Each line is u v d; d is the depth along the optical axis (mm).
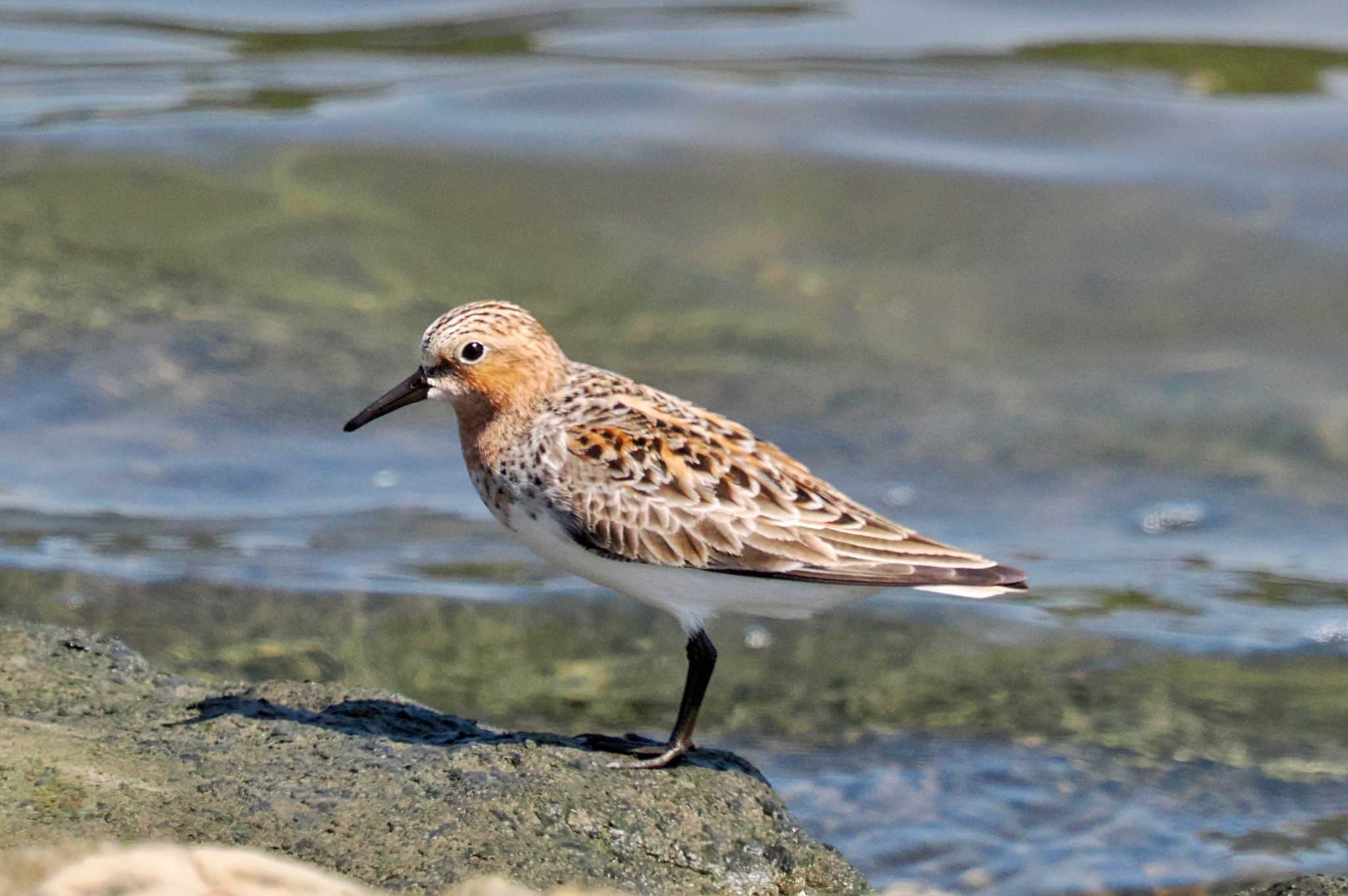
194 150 21438
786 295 19516
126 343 17281
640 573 9164
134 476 15328
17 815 7801
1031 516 15516
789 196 21078
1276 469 16406
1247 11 26344
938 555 9039
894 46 25250
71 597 12938
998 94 23297
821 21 26422
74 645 10078
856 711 12039
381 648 12602
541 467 9250
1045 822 10508
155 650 12172
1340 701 12258
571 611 13398
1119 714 12008
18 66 24078
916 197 21016
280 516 14883
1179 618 13688
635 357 18078
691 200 21000
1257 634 13375
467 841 8023
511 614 13281
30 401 16281
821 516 9086
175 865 6770
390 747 8930
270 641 12516
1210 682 12547
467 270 19656
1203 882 9883
